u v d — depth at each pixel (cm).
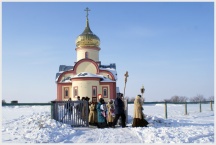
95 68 3778
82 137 1120
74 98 3394
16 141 998
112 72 3900
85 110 1537
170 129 1217
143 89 1625
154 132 1150
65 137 1118
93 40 4034
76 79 3412
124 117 1462
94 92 3397
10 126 1379
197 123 1684
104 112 1521
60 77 3806
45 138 1055
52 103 1501
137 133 1169
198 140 1010
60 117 1500
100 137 1116
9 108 3359
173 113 2616
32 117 1596
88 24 4216
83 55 4031
